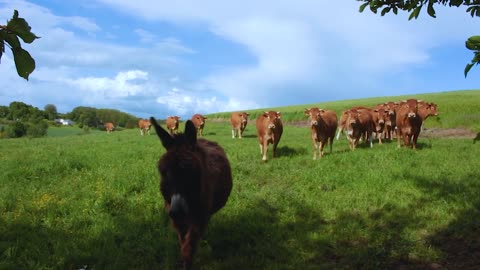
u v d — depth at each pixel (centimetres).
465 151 1469
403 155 1333
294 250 641
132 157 1406
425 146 1702
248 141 2186
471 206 795
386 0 440
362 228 734
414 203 852
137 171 1095
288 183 1080
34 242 629
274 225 748
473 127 2677
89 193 883
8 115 9669
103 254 599
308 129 3369
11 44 212
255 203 872
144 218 757
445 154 1372
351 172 1109
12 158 1394
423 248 627
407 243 644
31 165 1183
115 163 1256
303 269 578
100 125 10869
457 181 981
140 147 1777
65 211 780
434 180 998
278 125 1430
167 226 723
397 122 1708
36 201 830
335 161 1309
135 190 947
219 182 589
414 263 595
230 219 767
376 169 1130
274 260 611
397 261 603
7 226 693
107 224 715
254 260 605
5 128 6406
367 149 1630
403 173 1065
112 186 944
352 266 583
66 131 7694
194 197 460
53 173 1119
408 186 967
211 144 683
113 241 647
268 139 1408
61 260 575
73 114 11475
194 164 450
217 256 630
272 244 662
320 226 754
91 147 1847
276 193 953
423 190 926
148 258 600
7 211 783
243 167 1248
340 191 973
